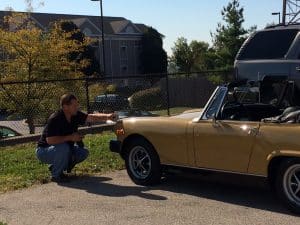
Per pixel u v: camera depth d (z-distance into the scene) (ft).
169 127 22.72
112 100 64.08
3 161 30.53
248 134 19.71
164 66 261.24
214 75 87.15
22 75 82.53
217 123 20.84
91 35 246.06
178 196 22.25
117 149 25.05
